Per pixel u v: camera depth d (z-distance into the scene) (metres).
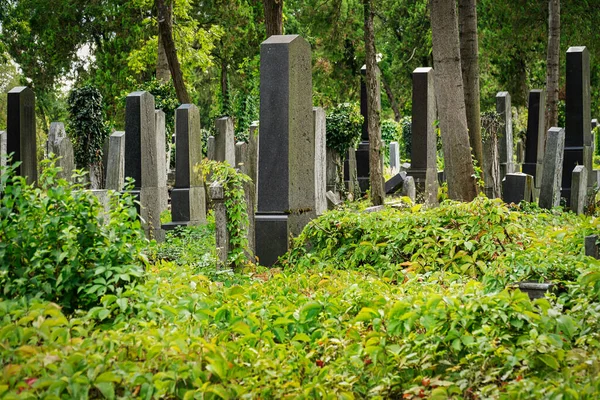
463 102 15.62
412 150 23.19
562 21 36.91
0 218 6.89
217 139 22.09
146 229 17.12
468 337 6.10
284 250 12.12
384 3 44.06
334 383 5.88
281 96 12.23
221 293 7.94
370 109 21.12
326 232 11.62
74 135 23.88
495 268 9.47
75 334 6.07
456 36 15.47
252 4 46.53
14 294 6.73
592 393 5.17
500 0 38.47
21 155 17.75
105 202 11.96
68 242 6.72
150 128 17.42
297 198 12.57
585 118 22.70
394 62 47.91
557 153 19.23
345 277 9.55
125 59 43.88
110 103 44.84
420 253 10.69
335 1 35.09
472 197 15.70
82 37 46.16
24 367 5.07
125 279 6.67
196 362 5.52
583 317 6.99
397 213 11.74
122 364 5.36
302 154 12.74
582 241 10.41
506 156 25.03
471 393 5.81
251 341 6.36
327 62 47.16
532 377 5.68
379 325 6.41
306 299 7.69
